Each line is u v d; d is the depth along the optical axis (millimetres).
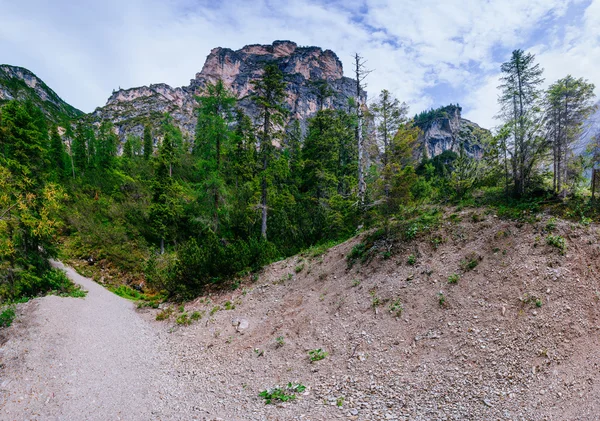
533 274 8281
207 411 6746
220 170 29062
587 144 11773
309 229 20875
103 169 43000
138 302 17438
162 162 26125
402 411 5941
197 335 11633
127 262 23125
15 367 8273
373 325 9133
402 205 13711
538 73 14180
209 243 16328
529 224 9891
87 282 20141
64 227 26344
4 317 10430
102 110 174125
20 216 15836
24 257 15758
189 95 184125
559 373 6074
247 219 24875
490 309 7969
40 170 20422
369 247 12883
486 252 9688
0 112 19828
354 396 6730
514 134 11914
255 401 7070
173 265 16766
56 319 11344
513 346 6898
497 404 5727
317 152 30734
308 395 7047
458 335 7668
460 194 15305
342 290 11461
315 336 9625
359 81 21312
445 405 5938
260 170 23469
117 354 10047
